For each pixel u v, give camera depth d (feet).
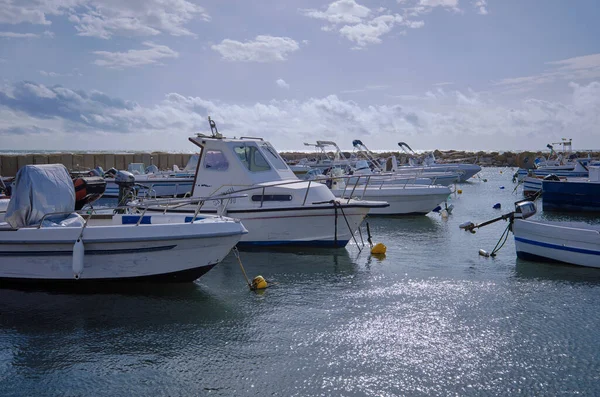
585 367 18.53
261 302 25.36
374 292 27.12
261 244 37.32
